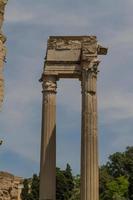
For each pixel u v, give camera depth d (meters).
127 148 143.88
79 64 53.03
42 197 49.56
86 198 48.31
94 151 49.94
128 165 137.62
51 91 52.53
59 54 53.19
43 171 50.28
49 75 52.75
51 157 50.75
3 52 21.20
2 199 23.45
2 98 21.00
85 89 51.53
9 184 24.12
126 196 123.94
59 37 53.66
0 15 21.38
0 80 20.95
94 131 50.47
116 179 127.56
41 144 51.53
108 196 122.75
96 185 48.91
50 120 51.72
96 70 52.12
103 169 139.75
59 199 118.81
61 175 121.62
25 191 105.69
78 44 53.38
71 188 124.38
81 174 49.72
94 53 52.25
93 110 51.00
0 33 21.20
